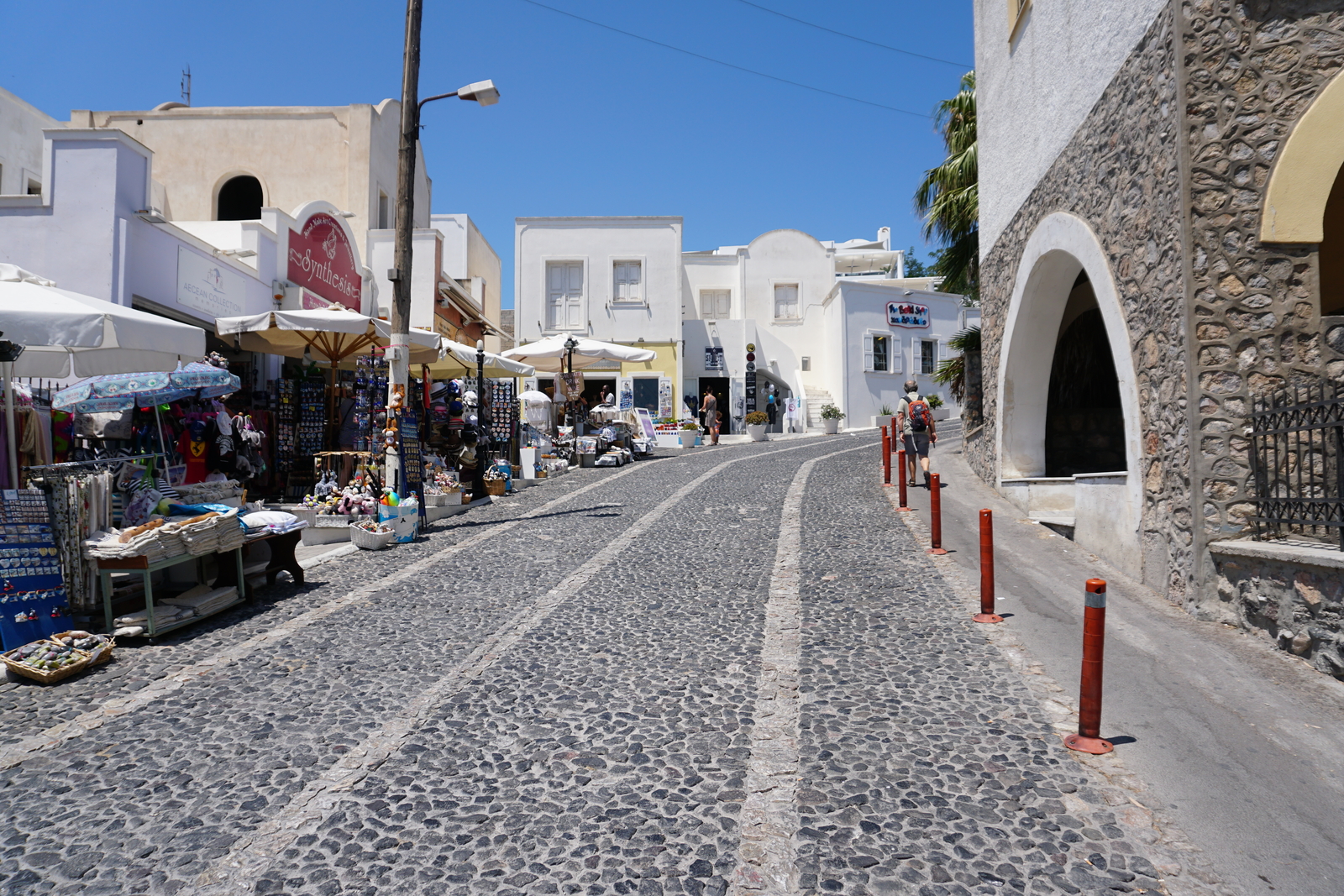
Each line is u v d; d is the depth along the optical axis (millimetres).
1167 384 6195
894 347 33438
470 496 12703
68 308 6355
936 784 3473
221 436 8500
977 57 12539
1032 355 10602
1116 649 5137
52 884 2803
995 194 11477
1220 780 3510
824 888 2766
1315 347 5590
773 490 12914
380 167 19828
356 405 11062
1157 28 6277
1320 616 4695
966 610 6090
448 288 21797
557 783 3516
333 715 4277
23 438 6844
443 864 2912
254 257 13781
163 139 18375
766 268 34094
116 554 5469
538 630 5746
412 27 10336
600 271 28781
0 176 14047
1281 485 5469
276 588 7117
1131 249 6824
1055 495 9703
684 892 2748
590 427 21016
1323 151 5570
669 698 4461
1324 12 5625
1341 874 2867
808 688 4590
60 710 4387
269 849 3016
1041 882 2797
